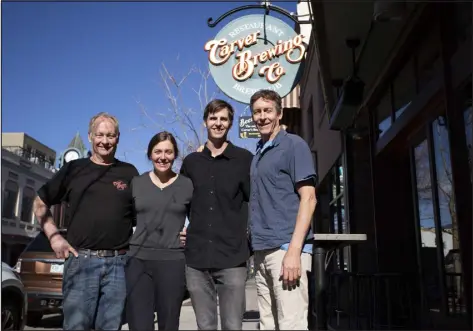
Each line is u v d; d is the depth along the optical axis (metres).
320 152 12.56
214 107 3.34
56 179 3.49
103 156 3.54
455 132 5.09
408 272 6.98
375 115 8.27
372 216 8.30
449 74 5.24
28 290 6.82
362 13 5.82
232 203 3.24
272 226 2.95
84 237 3.36
